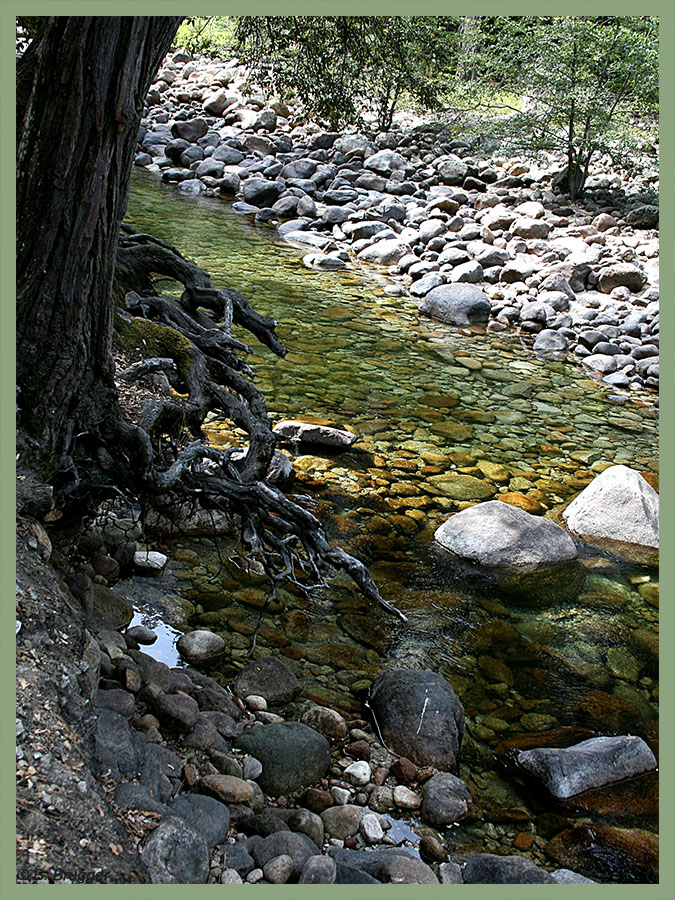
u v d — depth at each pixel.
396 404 6.55
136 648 3.32
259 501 3.35
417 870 2.43
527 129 13.45
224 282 8.94
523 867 2.49
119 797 2.34
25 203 2.56
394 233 11.43
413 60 13.30
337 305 8.91
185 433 3.91
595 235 10.94
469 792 2.91
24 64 2.74
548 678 3.63
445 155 14.62
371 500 4.96
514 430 6.38
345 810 2.70
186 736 2.83
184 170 13.55
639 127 14.15
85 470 3.04
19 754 2.19
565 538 4.67
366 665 3.54
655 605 4.25
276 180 13.09
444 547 4.55
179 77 17.69
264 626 3.68
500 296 9.62
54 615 2.57
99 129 2.47
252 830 2.54
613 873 2.66
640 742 3.19
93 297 2.75
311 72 10.15
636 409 7.23
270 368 6.84
